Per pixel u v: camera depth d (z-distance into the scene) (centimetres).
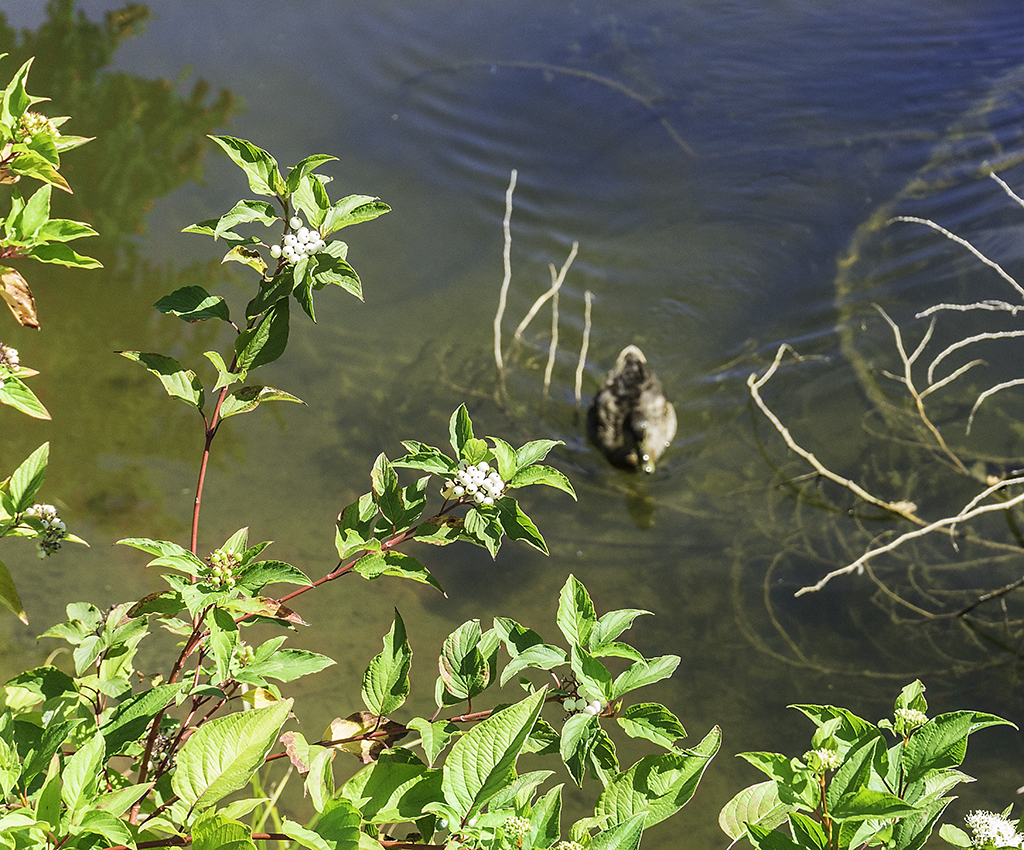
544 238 861
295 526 579
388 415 669
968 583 567
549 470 221
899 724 199
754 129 976
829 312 793
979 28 1095
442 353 730
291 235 210
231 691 244
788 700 498
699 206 892
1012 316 750
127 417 642
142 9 1034
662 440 684
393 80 995
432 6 1110
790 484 649
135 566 546
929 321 759
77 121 873
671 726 194
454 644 221
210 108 911
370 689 224
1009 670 514
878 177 916
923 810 175
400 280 793
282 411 664
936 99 999
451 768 173
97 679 235
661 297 823
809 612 551
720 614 550
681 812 448
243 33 1024
